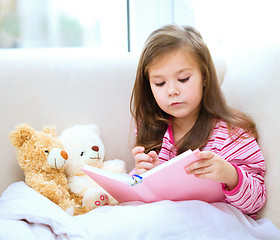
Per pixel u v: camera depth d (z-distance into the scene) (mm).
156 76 1019
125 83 1231
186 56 999
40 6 1827
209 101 1075
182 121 1158
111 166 1157
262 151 997
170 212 834
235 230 833
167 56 993
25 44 1854
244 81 1105
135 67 1244
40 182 997
